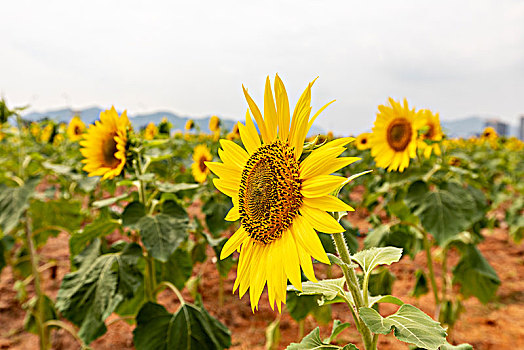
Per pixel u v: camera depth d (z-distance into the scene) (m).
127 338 4.80
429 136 4.17
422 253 7.56
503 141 15.87
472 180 4.35
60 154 9.34
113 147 3.34
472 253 4.14
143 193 3.45
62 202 5.22
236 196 1.84
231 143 1.92
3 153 8.45
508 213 7.48
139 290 3.63
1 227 3.81
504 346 4.32
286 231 1.48
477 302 5.50
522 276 6.43
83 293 2.92
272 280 1.47
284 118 1.60
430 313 5.07
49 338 4.65
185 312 3.04
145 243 2.98
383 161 4.05
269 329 4.16
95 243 3.41
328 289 1.56
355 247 3.35
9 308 5.62
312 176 1.42
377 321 1.25
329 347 1.55
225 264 4.88
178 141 9.66
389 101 3.96
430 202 3.58
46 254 7.57
